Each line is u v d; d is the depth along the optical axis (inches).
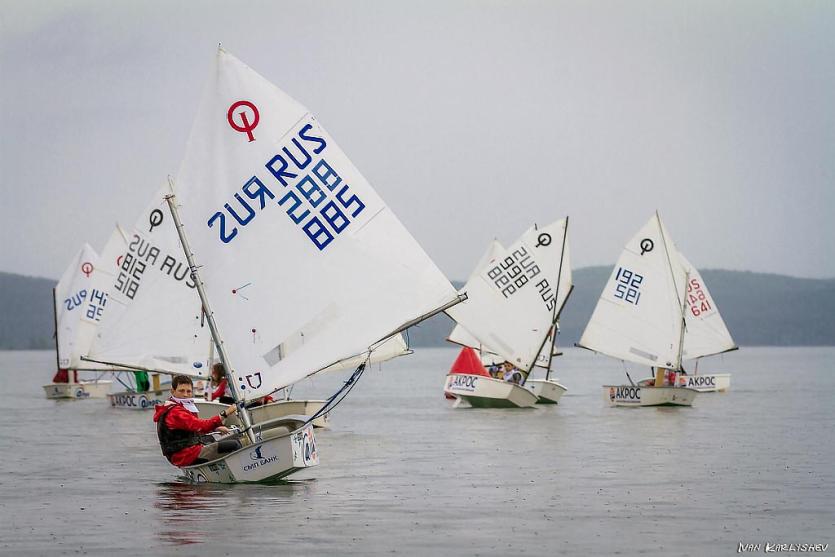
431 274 2642.7
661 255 6166.3
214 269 2600.9
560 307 6289.4
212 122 2615.7
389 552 1925.4
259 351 2596.0
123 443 3912.4
